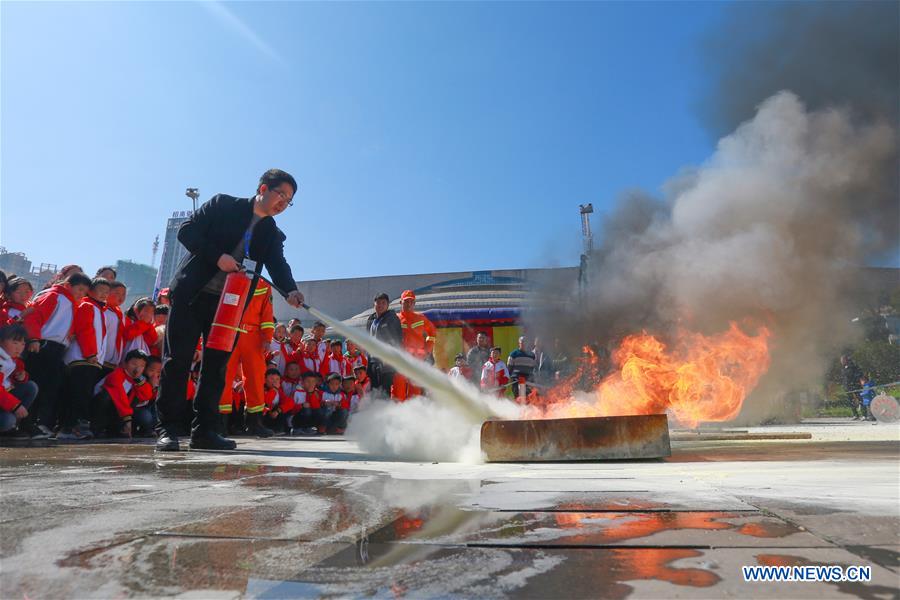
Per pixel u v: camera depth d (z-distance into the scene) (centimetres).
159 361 664
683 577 89
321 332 988
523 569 94
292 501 161
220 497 169
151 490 183
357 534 120
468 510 146
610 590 84
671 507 146
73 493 176
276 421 850
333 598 81
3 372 480
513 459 276
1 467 257
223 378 402
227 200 394
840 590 82
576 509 145
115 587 86
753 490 171
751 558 99
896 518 130
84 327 567
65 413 575
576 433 274
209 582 88
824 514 135
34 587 86
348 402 945
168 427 381
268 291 670
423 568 95
